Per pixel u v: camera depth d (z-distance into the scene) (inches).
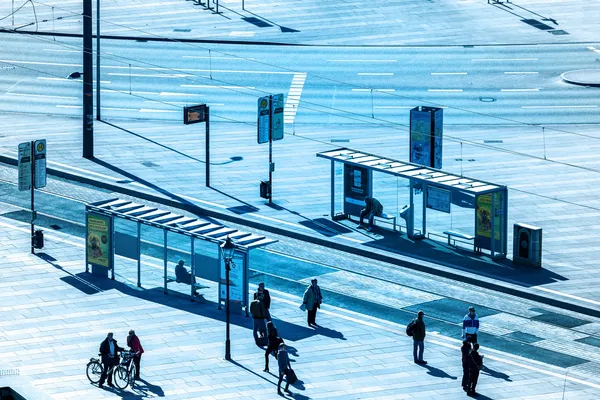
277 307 2999.5
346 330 2876.5
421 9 5605.3
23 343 2797.7
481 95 4628.4
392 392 2564.0
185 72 4859.7
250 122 4379.9
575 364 2709.2
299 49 5108.3
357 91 4662.9
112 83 4758.9
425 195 3378.4
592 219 3503.9
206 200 3673.7
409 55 5039.4
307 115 4416.8
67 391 2568.9
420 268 3228.3
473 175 3836.1
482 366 2576.3
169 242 3100.4
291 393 2559.1
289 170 3922.2
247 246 2920.8
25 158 3309.5
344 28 5359.3
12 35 5285.4
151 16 5516.7
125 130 4301.2
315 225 3501.5
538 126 4311.0
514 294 3070.9
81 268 3235.7
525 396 2546.8
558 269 3193.9
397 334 2854.3
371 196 3506.4
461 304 3021.7
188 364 2696.9
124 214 3117.6
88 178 3848.4
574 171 3878.0
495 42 5177.2
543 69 4889.3
